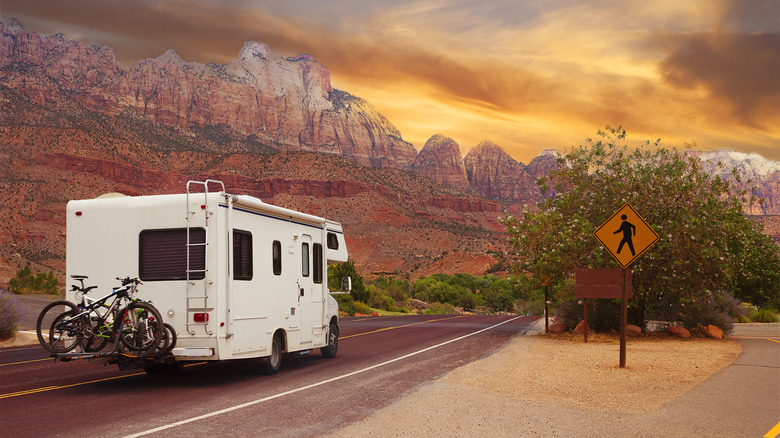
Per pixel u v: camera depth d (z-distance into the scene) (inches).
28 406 382.3
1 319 829.8
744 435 304.2
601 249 911.7
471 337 954.7
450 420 335.3
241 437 297.6
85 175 6515.8
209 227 462.6
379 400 396.2
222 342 459.2
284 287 553.3
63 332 444.8
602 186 994.1
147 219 475.8
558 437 300.2
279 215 547.2
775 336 1014.4
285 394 422.9
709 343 841.5
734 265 924.0
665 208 937.5
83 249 486.0
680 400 397.1
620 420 336.8
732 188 953.5
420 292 4330.7
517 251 1005.2
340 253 678.5
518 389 439.5
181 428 317.1
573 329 1015.6
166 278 466.6
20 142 6378.0
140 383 489.4
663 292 939.3
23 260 5000.0
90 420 338.0
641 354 690.2
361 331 1104.8
